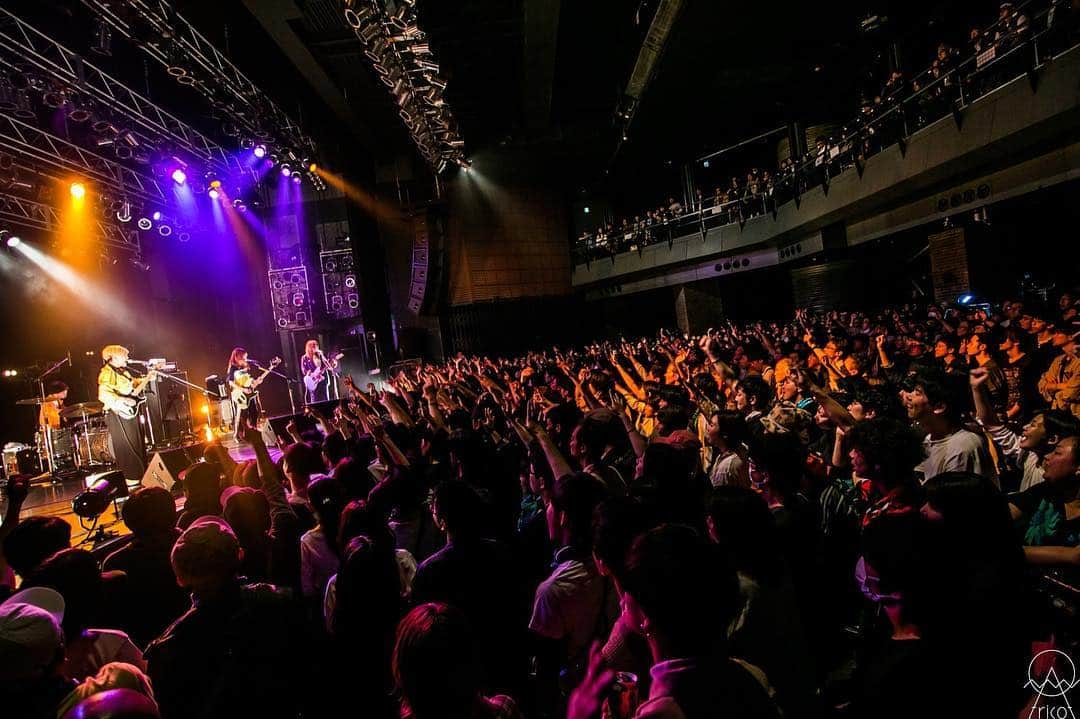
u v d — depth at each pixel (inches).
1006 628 71.2
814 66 721.0
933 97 475.5
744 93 768.3
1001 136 418.6
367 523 118.9
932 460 134.8
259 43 576.4
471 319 992.9
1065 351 263.9
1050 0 389.1
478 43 620.1
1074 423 113.7
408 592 124.6
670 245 926.4
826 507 135.0
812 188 689.0
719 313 978.1
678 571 57.6
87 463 420.5
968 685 67.7
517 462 196.2
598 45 711.7
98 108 426.9
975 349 346.0
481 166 983.6
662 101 756.0
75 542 254.7
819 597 108.0
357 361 797.9
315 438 288.4
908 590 71.7
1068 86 361.7
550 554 143.6
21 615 68.2
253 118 541.3
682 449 116.0
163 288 701.9
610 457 153.6
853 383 249.4
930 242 634.8
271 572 142.9
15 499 119.7
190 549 90.9
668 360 457.4
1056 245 587.8
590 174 1064.8
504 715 60.9
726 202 857.5
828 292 874.1
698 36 612.4
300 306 781.3
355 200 856.9
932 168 492.1
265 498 149.0
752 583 80.7
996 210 586.6
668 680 56.4
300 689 97.4
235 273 776.9
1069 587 94.7
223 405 589.0
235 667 89.3
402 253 935.0
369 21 410.9
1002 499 79.4
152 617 124.9
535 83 708.7
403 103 538.0
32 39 379.2
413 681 56.4
